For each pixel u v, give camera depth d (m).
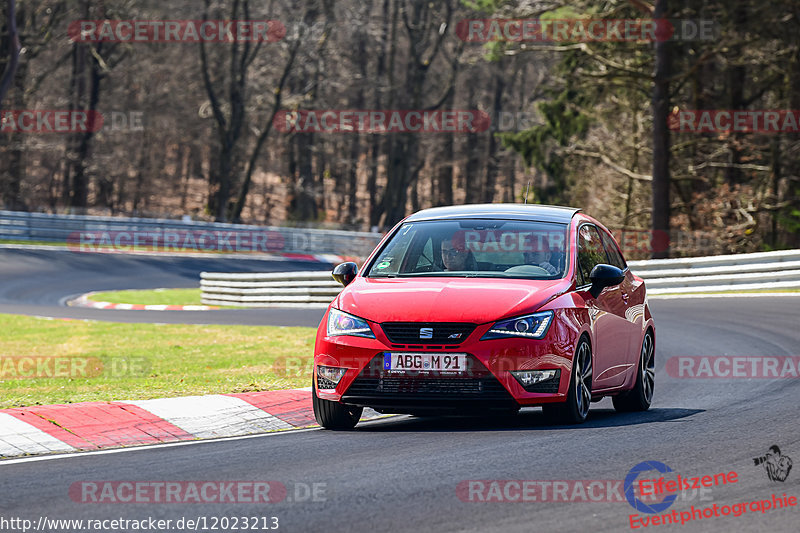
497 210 36.12
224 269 152.75
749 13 127.06
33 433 31.38
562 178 165.38
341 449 28.64
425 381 30.41
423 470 25.19
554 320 31.03
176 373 48.88
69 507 22.12
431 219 35.75
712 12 128.12
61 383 46.12
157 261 153.12
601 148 162.88
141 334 70.81
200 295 118.69
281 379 44.59
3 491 23.91
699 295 93.94
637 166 159.38
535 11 137.50
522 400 30.36
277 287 106.12
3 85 94.00
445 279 32.88
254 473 25.39
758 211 138.75
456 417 35.88
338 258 179.88
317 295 104.88
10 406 37.47
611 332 34.91
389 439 30.17
